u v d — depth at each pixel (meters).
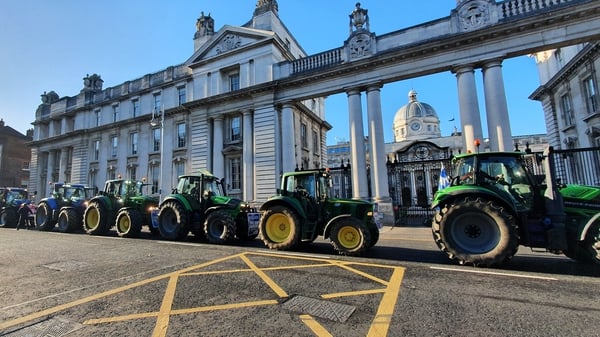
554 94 21.27
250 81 22.70
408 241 10.66
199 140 24.41
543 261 6.94
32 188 37.25
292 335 3.36
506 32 15.03
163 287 5.14
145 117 28.62
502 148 14.66
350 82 18.97
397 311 4.00
